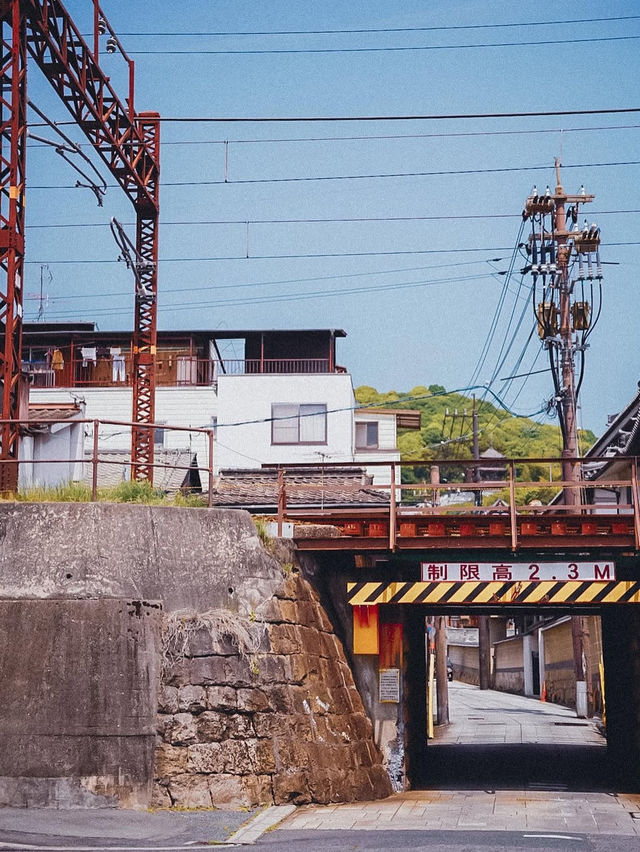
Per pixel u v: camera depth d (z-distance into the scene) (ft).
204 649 52.11
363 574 65.31
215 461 155.94
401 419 166.40
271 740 52.26
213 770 50.57
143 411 95.04
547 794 61.62
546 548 58.85
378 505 99.91
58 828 44.29
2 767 48.85
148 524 53.26
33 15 70.23
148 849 40.73
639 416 93.76
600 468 115.03
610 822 49.78
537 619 189.47
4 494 58.85
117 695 49.90
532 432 256.93
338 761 55.98
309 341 168.66
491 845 42.39
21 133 66.39
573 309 112.88
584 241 112.68
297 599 57.82
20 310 64.85
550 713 151.94
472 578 60.64
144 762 49.62
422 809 53.11
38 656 50.11
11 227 64.54
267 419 151.12
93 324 169.58
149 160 94.27
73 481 63.67
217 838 43.55
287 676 54.29
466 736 114.21
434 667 130.52
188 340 165.78
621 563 63.41
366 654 63.57
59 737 49.16
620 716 82.12
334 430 156.15
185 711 50.96
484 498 242.99
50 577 51.31
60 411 97.14
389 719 63.21
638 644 72.28
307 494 102.68
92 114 83.61
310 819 49.01
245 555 55.52
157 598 52.26
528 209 113.19
